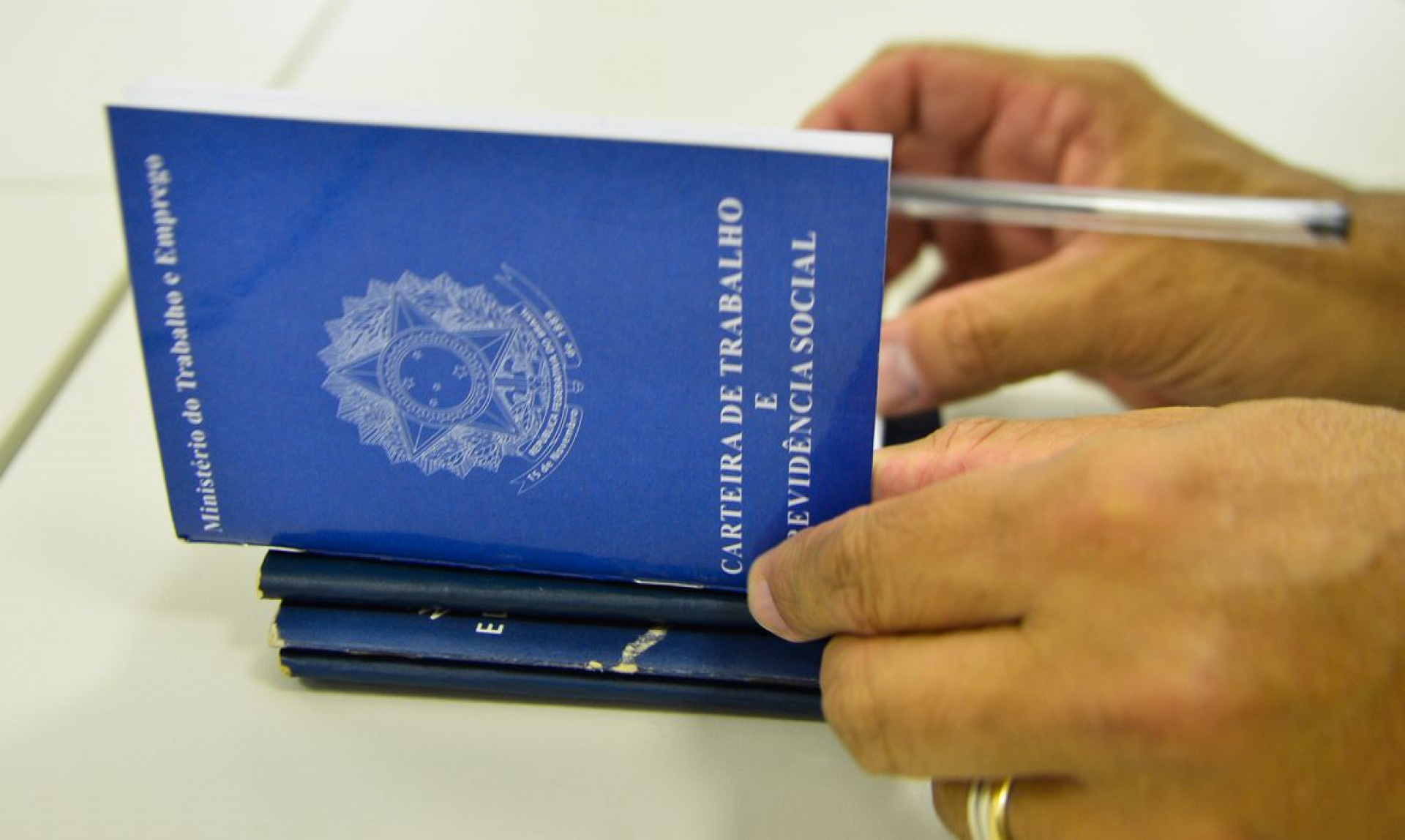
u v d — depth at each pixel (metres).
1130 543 0.33
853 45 0.97
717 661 0.45
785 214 0.38
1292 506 0.34
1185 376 0.66
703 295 0.40
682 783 0.43
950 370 0.63
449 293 0.40
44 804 0.41
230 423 0.43
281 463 0.44
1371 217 0.68
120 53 0.93
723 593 0.45
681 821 0.42
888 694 0.35
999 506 0.35
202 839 0.40
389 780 0.42
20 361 0.63
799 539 0.40
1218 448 0.35
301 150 0.38
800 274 0.39
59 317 0.66
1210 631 0.32
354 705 0.45
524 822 0.41
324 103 0.38
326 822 0.41
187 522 0.45
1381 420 0.37
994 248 0.78
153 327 0.41
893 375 0.63
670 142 0.37
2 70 0.90
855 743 0.37
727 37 0.98
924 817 0.42
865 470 0.42
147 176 0.39
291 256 0.40
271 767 0.43
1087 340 0.64
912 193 0.67
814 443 0.42
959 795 0.38
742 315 0.40
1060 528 0.34
